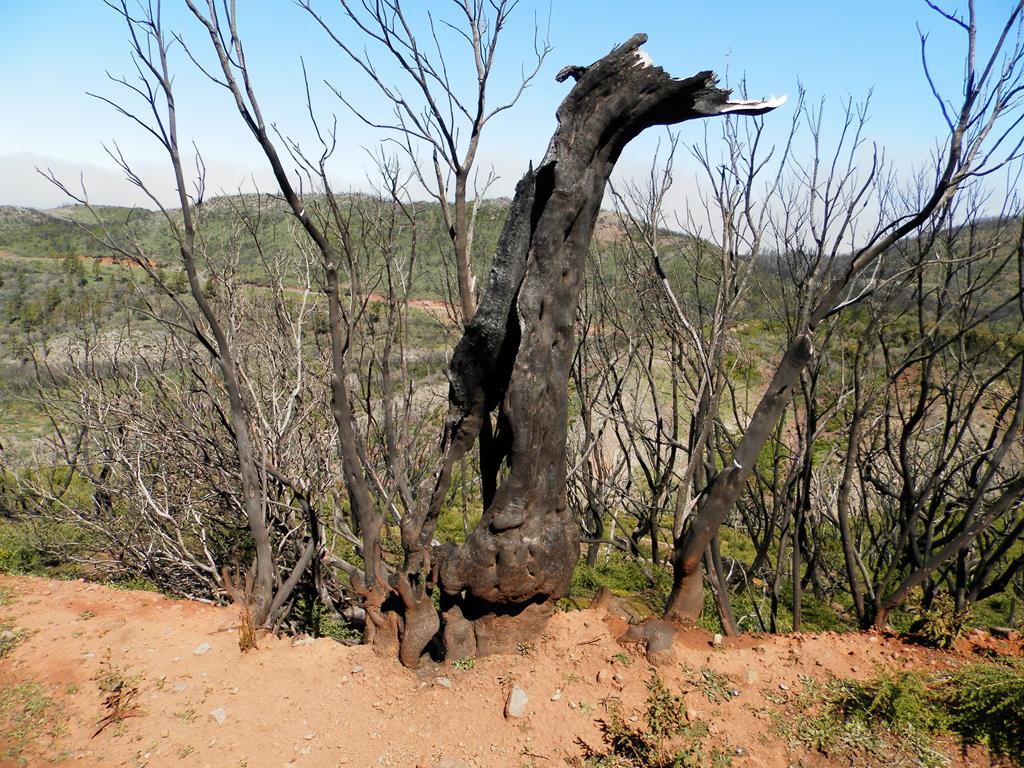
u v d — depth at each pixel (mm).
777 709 4719
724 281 5820
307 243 8141
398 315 7305
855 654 5328
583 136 4348
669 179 6816
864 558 10805
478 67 4656
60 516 9578
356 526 9156
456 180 4875
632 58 4270
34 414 16203
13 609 6434
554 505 4992
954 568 7645
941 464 6602
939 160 5832
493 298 4477
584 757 4316
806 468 6754
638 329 9023
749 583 8266
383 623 5398
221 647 5727
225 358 5781
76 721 4926
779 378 4984
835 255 5285
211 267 7570
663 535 12781
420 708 4863
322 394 7895
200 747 4617
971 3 4043
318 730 4734
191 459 7879
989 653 5367
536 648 5219
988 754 4301
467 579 4945
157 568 8578
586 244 4625
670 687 4848
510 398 4582
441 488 5055
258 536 6211
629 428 9078
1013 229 6785
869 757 4285
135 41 4750
